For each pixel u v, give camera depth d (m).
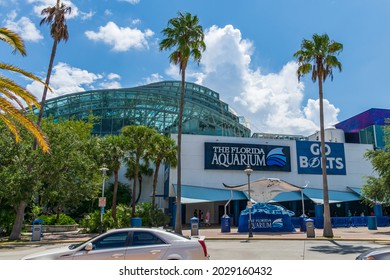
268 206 27.02
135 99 57.81
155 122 56.75
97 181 30.81
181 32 25.48
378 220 32.19
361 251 15.06
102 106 57.78
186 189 34.81
